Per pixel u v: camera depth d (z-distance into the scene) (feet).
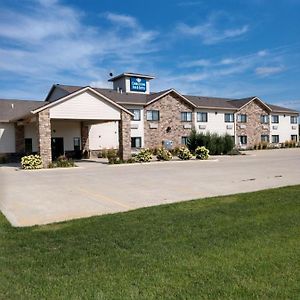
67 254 15.84
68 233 19.42
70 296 11.71
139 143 108.37
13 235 19.30
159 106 113.19
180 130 118.21
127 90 128.26
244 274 13.30
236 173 52.03
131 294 11.79
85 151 95.09
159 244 17.04
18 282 12.89
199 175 50.08
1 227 21.39
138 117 108.37
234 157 93.25
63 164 66.90
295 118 159.22
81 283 12.69
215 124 128.98
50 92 114.73
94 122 90.63
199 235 18.45
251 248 16.21
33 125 87.40
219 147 106.11
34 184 42.60
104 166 68.69
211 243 17.06
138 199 31.14
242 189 35.86
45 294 11.88
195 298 11.48
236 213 23.50
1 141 83.76
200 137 107.34
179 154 85.61
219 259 14.88
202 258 15.03
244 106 137.80
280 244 16.69
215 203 27.45
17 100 98.37
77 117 69.87
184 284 12.51
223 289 12.07
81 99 70.44
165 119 114.42
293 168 58.85
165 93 113.19
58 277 13.28
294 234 18.26
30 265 14.56
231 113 134.41
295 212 23.40
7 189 38.34
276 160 79.25
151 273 13.51
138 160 77.00
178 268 13.97
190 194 33.32
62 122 89.86
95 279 13.02
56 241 17.95
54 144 90.79
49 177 50.34
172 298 11.50
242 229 19.47
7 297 11.73
